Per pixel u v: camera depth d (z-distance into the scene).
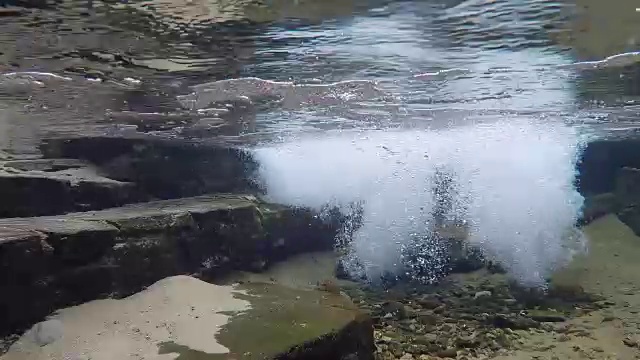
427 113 2.33
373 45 1.52
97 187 1.88
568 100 2.20
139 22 1.35
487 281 2.13
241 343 1.08
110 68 1.68
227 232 1.86
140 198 2.18
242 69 1.71
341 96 2.02
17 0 1.21
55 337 1.11
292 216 2.27
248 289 1.47
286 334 1.12
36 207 1.72
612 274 2.24
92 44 1.48
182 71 1.71
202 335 1.13
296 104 2.09
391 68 1.72
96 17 1.30
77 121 2.29
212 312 1.27
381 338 1.57
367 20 1.35
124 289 1.38
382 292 2.04
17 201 1.68
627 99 2.19
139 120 2.26
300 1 1.22
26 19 1.32
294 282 2.02
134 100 2.01
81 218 1.51
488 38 1.47
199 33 1.41
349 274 2.18
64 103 2.03
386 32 1.43
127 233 1.45
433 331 1.66
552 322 1.76
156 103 2.04
